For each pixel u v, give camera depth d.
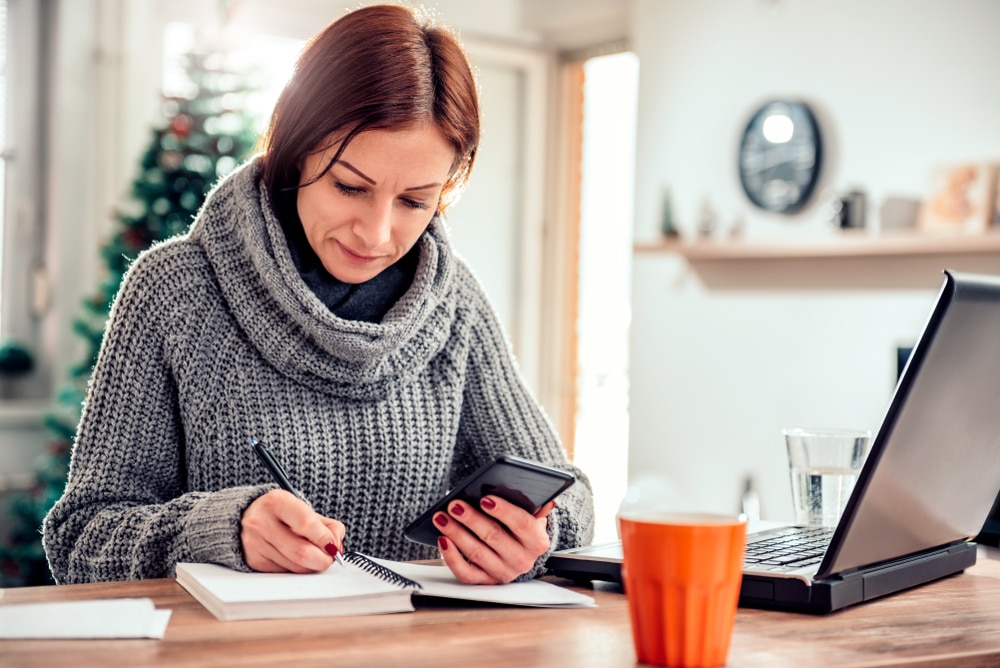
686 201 3.97
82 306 3.63
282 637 0.78
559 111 4.92
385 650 0.75
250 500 1.00
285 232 1.29
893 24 3.33
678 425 3.96
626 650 0.77
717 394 3.84
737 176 3.79
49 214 4.05
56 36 4.00
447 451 1.38
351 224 1.15
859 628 0.86
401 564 1.09
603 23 4.61
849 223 3.37
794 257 3.59
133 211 4.00
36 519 3.46
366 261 1.19
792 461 1.15
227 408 1.28
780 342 3.64
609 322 4.73
